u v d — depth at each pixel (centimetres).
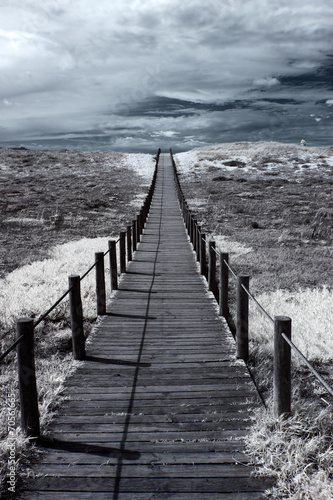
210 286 840
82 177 3931
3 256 1305
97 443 336
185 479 293
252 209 2433
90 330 676
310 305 788
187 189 3288
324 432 334
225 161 5009
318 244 1490
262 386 473
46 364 552
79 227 1920
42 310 748
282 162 4956
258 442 324
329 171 4416
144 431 353
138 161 5228
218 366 493
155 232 1669
